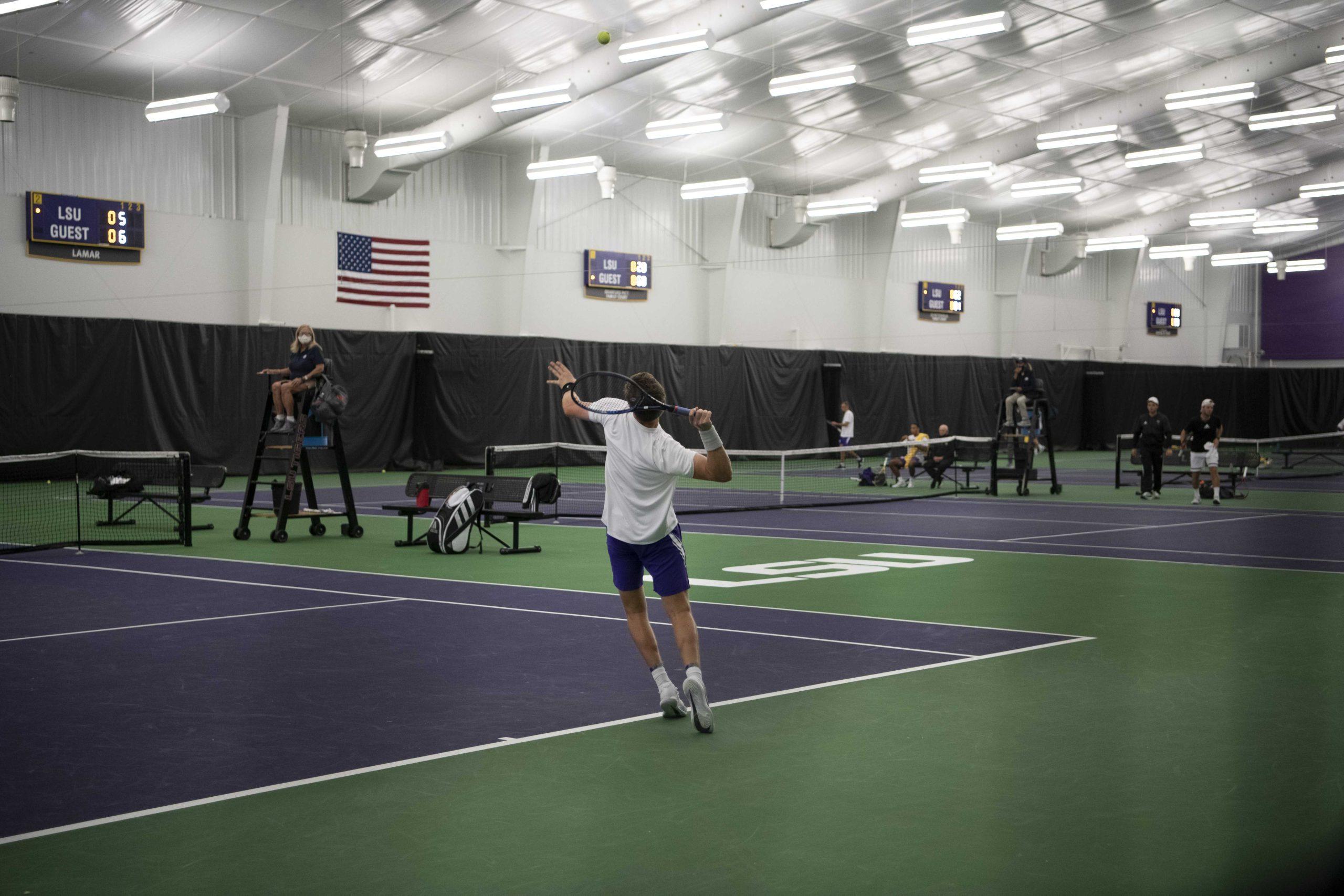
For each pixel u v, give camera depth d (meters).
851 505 20.31
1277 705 6.18
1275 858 3.98
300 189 26.98
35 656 7.31
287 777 4.88
